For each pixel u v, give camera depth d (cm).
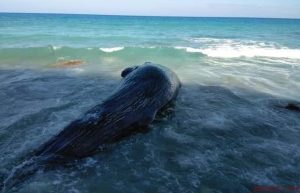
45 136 714
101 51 1819
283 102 996
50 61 1600
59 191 530
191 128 787
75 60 1625
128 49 1881
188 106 939
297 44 2591
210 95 1048
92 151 637
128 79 863
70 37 2692
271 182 570
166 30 4084
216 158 647
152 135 742
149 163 624
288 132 783
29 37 2617
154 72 877
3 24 4688
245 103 982
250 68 1519
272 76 1348
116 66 1497
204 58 1772
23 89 1074
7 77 1241
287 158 655
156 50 1873
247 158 650
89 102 948
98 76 1280
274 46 2422
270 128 800
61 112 862
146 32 3666
